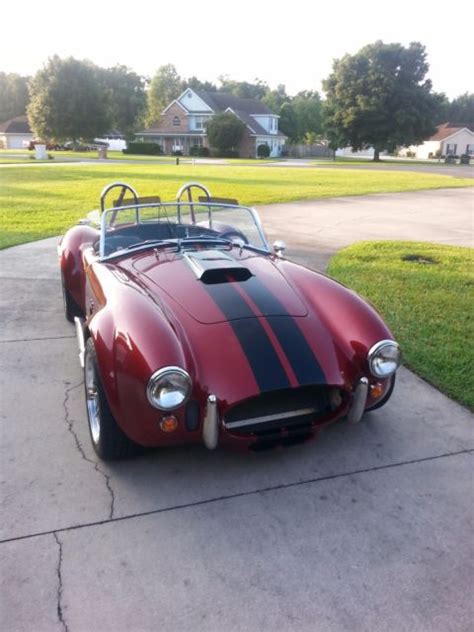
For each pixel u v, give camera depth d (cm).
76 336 488
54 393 384
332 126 5981
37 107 5784
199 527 261
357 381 290
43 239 912
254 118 7244
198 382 267
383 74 5516
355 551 249
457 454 325
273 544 252
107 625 209
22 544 247
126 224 429
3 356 442
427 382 414
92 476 296
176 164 3609
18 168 2725
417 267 762
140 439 274
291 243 929
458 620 215
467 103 11344
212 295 314
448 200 1695
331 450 326
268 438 277
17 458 309
